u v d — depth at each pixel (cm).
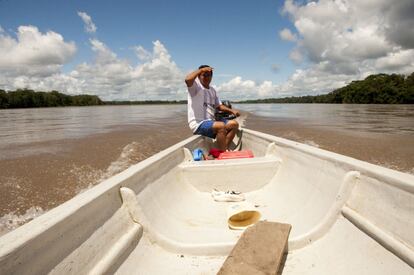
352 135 1298
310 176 276
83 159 834
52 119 3198
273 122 2083
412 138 1182
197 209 299
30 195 540
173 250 205
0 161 814
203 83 535
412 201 157
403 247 153
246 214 262
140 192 232
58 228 129
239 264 172
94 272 146
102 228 165
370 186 192
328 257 191
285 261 197
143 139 1270
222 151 486
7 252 101
